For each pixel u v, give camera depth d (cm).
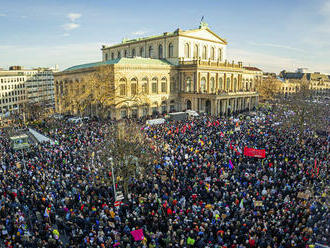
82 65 9962
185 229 2056
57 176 2994
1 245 2027
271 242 1911
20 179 2980
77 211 2359
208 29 9412
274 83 13150
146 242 2023
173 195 2611
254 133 4956
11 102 12650
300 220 2167
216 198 2580
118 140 2909
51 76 16600
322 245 1722
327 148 4053
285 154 3662
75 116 8212
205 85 8481
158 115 7656
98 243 1955
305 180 2862
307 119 6081
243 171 3172
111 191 2820
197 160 3456
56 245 2000
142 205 2455
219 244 1917
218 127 5447
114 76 6769
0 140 4916
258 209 2350
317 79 19275
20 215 2286
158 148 3684
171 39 8662
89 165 3325
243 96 8900
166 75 8181
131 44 10162
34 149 4103
